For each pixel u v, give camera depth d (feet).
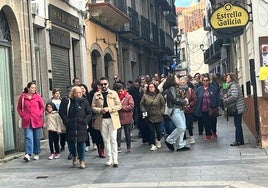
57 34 53.98
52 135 39.50
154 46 106.63
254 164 32.24
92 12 66.64
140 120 46.96
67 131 34.30
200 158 35.78
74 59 61.82
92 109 35.09
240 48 64.54
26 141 38.63
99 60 71.15
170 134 41.81
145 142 47.37
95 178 30.45
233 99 40.60
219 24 39.47
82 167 34.32
